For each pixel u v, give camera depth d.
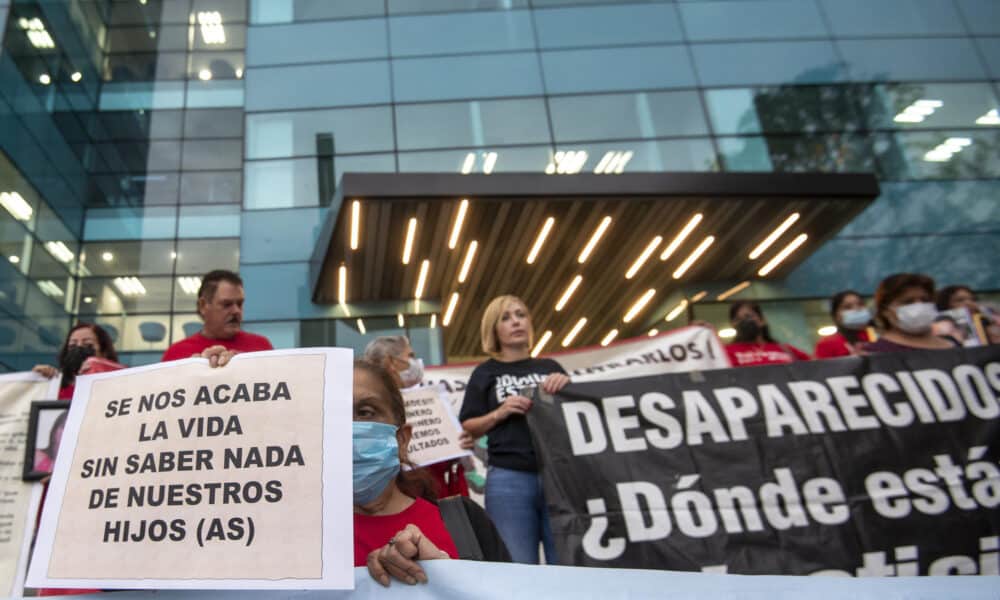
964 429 3.08
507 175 9.72
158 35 14.63
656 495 3.02
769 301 12.44
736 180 10.08
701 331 5.94
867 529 2.89
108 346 4.09
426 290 12.27
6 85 11.41
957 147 13.42
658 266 12.09
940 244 12.70
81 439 1.61
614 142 13.12
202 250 12.54
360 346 11.82
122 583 1.42
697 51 14.01
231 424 1.56
